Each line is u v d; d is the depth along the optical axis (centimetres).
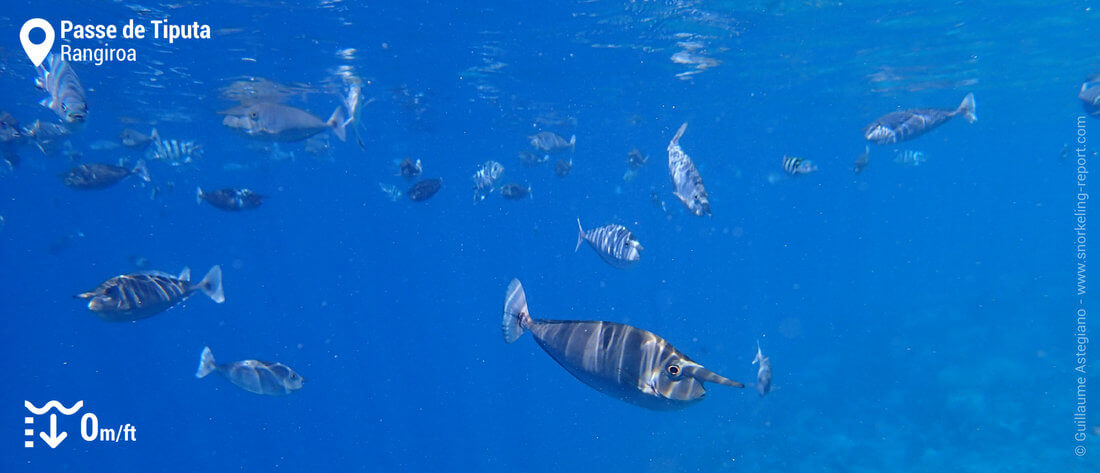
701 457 1695
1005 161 7900
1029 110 3469
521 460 1933
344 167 4947
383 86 2173
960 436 1489
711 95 2623
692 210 515
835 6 1508
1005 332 2155
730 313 3525
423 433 2305
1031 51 2045
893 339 2334
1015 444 1388
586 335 288
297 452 2356
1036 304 2467
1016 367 1800
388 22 1475
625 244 591
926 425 1581
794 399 1944
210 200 1277
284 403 3180
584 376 288
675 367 260
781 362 2330
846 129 3828
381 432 2403
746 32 1708
